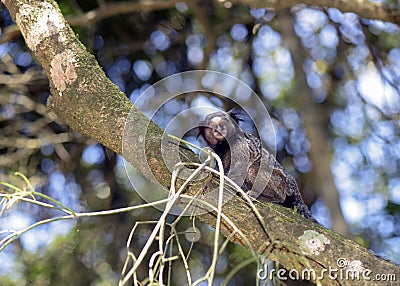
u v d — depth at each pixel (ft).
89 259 30.91
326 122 36.24
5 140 31.42
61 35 15.65
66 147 32.81
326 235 13.60
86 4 33.71
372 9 25.09
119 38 33.68
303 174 36.01
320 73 36.70
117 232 31.14
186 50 34.14
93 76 15.21
